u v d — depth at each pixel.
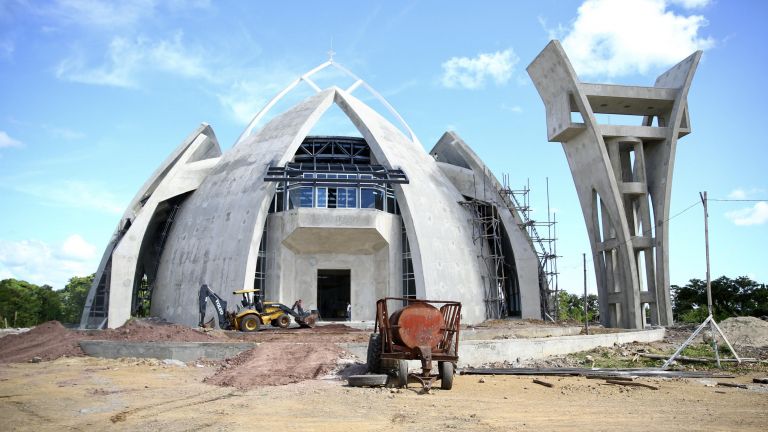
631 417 12.22
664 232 41.06
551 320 45.25
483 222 46.28
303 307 40.97
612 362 24.08
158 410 12.54
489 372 20.00
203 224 41.50
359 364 19.05
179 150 43.84
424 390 15.30
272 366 18.97
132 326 26.67
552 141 43.53
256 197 39.12
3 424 11.18
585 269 32.31
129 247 40.12
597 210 42.78
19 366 20.77
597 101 41.91
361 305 41.78
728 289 62.84
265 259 41.28
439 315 16.30
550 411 12.88
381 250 42.34
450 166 48.72
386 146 43.16
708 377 20.11
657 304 40.91
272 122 47.22
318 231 40.69
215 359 21.78
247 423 11.14
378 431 10.48
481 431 10.51
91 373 18.73
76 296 79.88
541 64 42.16
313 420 11.47
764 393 16.44
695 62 41.75
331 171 42.34
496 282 45.31
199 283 39.22
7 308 66.56
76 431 10.54
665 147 41.91
